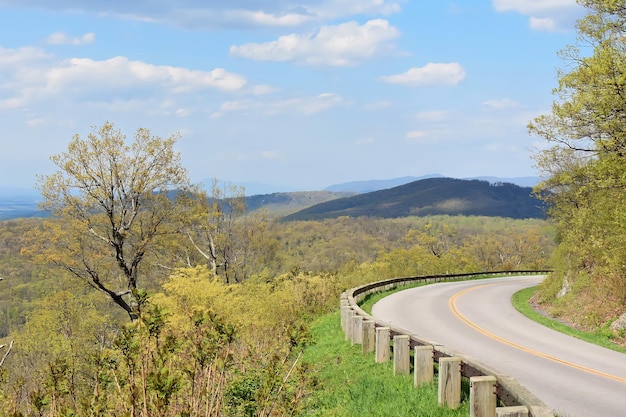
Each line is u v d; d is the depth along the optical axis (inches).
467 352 570.3
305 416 375.9
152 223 1346.0
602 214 816.9
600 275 904.9
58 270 1289.4
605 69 675.4
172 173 1320.1
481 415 290.2
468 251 3486.7
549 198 1150.3
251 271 2007.9
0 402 246.1
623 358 542.6
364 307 980.6
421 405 344.5
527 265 3513.8
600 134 752.3
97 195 1210.0
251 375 353.7
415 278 1631.4
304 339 276.7
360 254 4744.1
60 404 229.9
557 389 412.2
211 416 224.1
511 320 848.9
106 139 1232.2
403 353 431.8
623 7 762.8
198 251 1845.5
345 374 474.6
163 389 186.4
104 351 234.2
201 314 241.1
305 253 4677.7
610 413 348.2
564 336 690.2
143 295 213.5
